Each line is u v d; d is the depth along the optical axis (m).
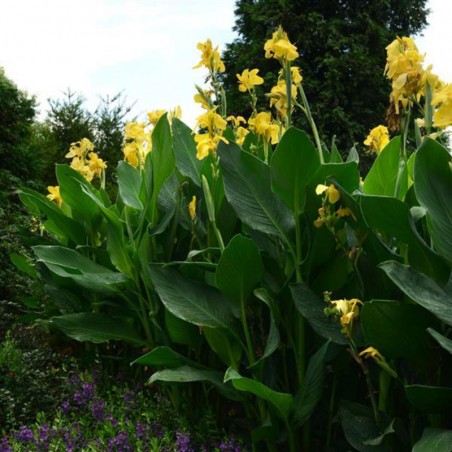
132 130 3.44
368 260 2.21
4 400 3.25
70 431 2.71
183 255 3.09
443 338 1.70
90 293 3.59
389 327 1.86
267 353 2.23
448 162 1.84
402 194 2.33
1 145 10.43
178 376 2.33
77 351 4.20
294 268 2.38
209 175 2.90
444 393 1.75
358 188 2.32
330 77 15.12
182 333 2.68
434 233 1.84
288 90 2.46
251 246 2.23
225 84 16.67
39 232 5.98
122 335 3.06
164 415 2.70
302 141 2.14
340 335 2.15
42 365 3.80
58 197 4.13
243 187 2.40
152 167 2.91
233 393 2.45
